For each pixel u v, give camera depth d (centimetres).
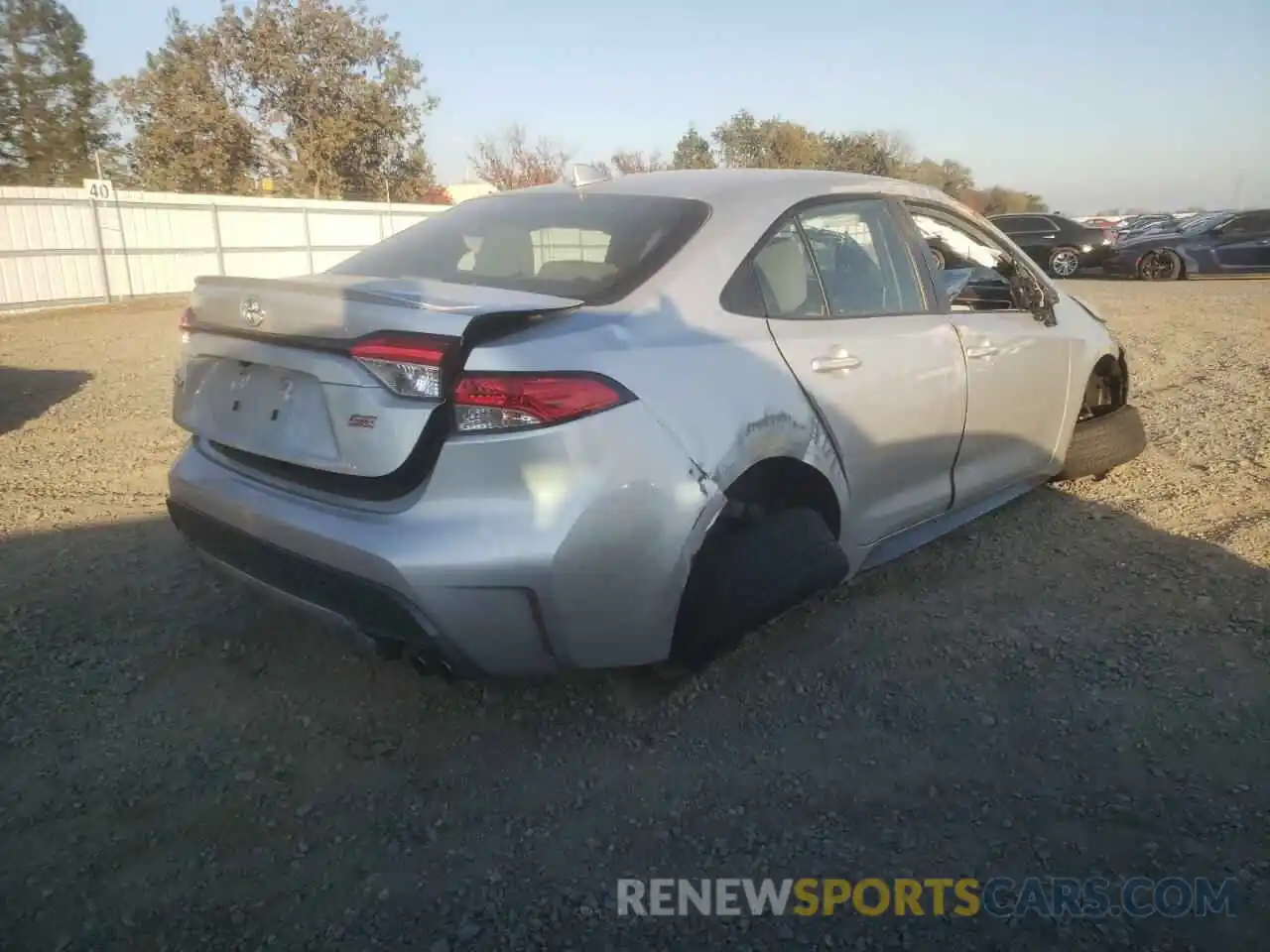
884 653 341
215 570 319
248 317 280
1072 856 243
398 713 306
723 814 259
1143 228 2941
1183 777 271
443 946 215
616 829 253
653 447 258
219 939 217
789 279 325
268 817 257
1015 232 2245
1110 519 465
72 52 4378
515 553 243
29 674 325
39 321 1641
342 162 3688
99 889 231
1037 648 343
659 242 308
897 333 350
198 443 321
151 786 269
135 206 2091
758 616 288
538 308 259
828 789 268
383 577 248
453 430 245
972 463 399
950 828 253
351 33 3600
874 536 352
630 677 316
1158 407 712
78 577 403
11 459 603
